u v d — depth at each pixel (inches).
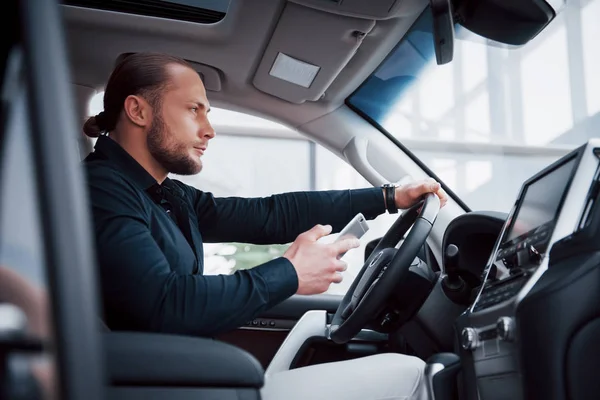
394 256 54.0
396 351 72.6
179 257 50.4
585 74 376.8
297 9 68.6
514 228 51.0
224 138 201.8
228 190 213.3
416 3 67.2
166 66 54.6
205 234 65.9
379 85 82.6
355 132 85.7
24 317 18.0
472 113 346.3
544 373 40.8
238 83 82.1
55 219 18.0
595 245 40.8
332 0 66.8
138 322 43.1
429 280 58.6
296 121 86.7
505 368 43.5
